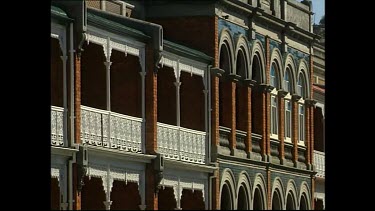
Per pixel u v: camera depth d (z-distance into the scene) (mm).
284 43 78188
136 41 56625
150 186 57781
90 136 52219
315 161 86312
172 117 63812
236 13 69688
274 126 76625
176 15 66688
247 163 70812
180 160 61562
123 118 55375
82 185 50812
